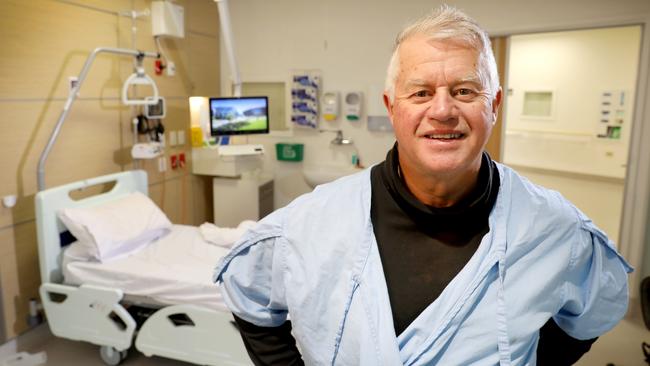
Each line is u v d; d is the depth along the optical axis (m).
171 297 2.38
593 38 5.68
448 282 0.77
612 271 0.87
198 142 4.12
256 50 4.46
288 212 0.92
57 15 2.79
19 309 2.69
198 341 2.36
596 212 5.54
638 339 2.97
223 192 4.15
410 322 0.77
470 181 0.80
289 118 4.41
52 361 2.65
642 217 3.28
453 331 0.74
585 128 5.90
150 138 3.61
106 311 2.45
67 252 2.60
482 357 0.74
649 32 3.12
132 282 2.44
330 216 0.87
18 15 2.55
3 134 2.52
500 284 0.76
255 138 4.56
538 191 0.89
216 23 4.50
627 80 5.43
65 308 2.54
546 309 0.77
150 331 2.44
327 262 0.82
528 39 6.36
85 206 2.76
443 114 0.71
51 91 2.78
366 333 0.75
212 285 2.31
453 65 0.72
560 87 6.10
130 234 2.72
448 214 0.79
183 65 4.03
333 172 4.20
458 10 0.79
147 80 3.07
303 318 0.82
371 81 4.09
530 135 6.47
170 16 3.62
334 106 4.16
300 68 4.32
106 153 3.24
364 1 4.02
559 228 0.82
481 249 0.78
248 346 0.99
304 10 4.23
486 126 0.75
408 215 0.82
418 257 0.80
